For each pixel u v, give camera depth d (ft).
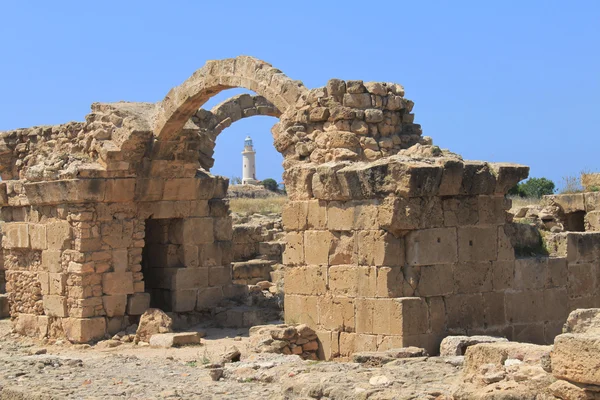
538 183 152.46
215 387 43.93
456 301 54.65
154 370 51.24
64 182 71.46
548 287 58.70
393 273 53.16
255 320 75.20
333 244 56.08
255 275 95.04
